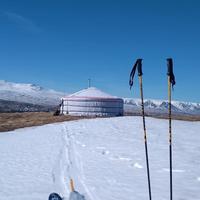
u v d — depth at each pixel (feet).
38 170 42.86
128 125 102.94
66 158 51.90
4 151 61.87
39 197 29.81
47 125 122.72
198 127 99.04
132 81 25.99
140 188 32.12
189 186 32.55
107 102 176.04
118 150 57.67
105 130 92.79
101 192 30.81
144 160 47.34
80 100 174.70
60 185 34.24
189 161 45.83
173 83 24.84
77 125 110.73
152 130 90.02
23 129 117.08
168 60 24.57
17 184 34.99
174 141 68.59
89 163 46.85
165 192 30.42
